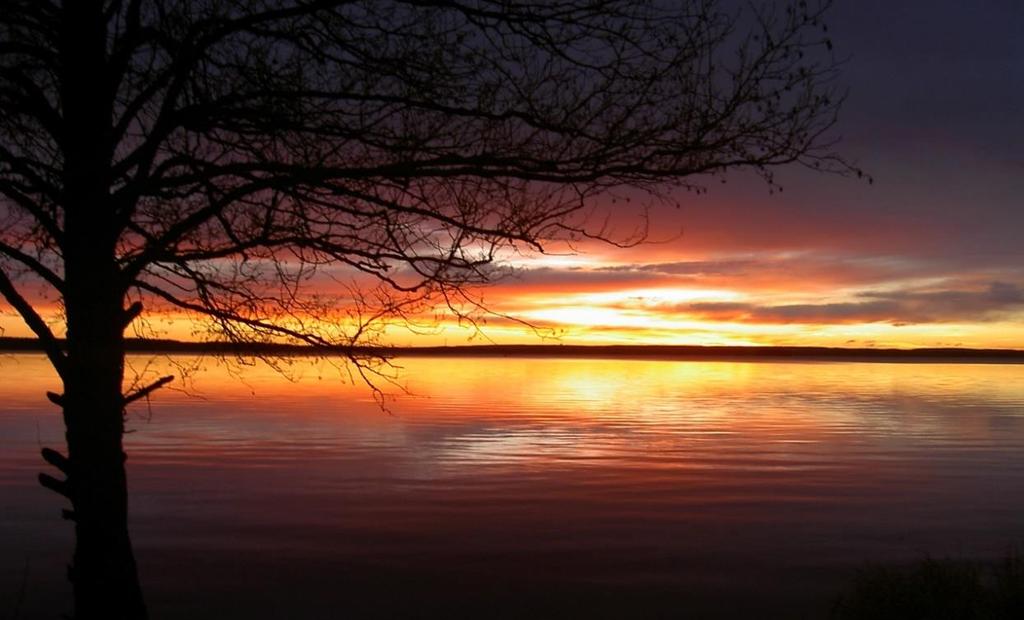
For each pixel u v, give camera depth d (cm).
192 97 434
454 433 3256
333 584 1251
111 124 430
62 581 1242
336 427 3419
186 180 411
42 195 438
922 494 2011
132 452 2667
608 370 11244
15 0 413
